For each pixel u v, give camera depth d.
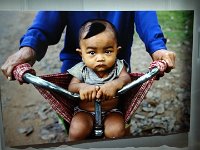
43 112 1.36
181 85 1.48
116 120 1.42
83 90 1.37
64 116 1.38
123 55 1.38
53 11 1.31
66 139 1.40
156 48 1.42
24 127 1.36
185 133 1.56
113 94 1.39
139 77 1.41
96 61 1.36
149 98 1.45
